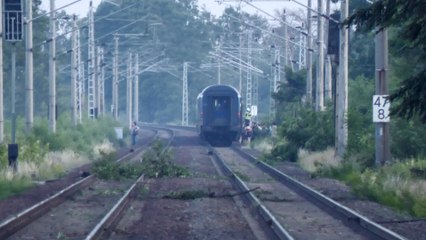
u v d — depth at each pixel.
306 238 39.97
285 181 72.12
